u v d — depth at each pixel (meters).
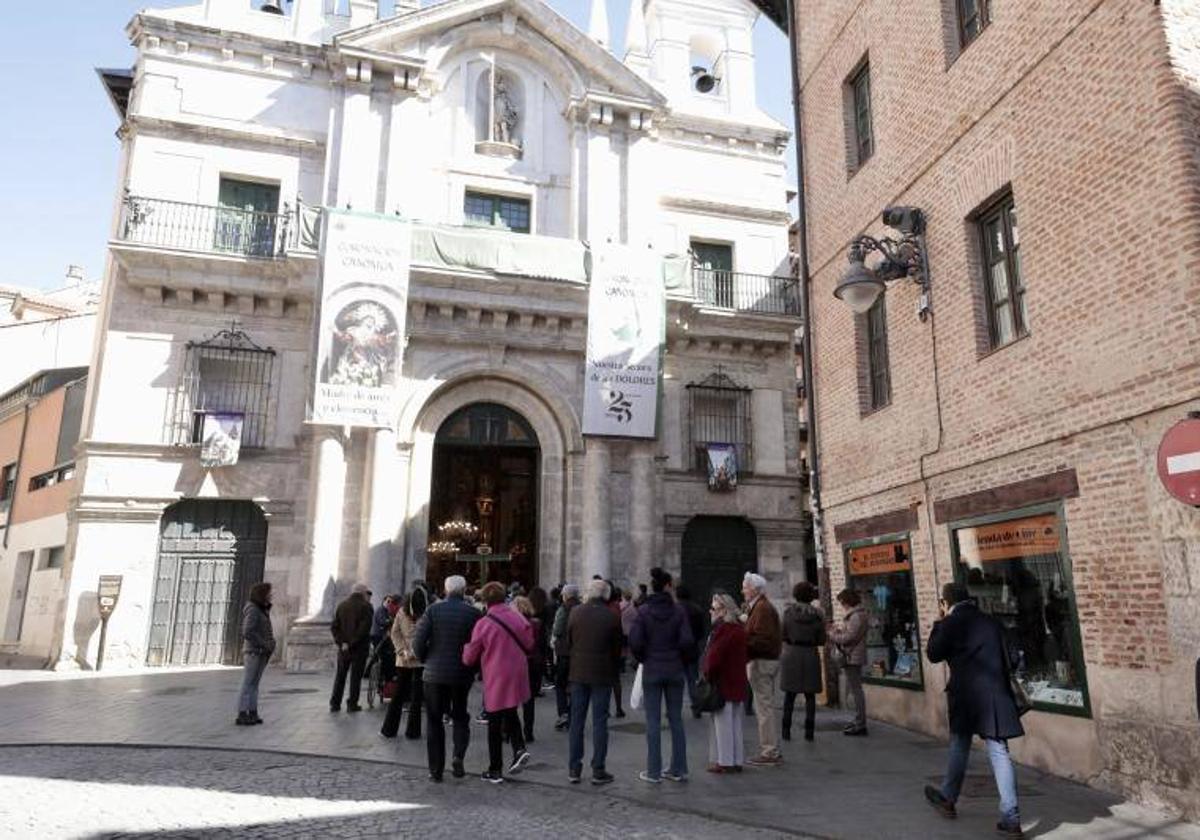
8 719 10.19
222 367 18.92
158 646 17.50
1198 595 6.22
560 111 23.05
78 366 26.97
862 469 11.35
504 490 24.45
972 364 9.07
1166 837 5.75
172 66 20.11
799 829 5.86
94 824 5.69
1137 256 6.86
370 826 5.79
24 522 22.72
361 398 17.98
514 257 19.91
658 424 19.92
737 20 26.48
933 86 10.04
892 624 10.56
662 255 20.80
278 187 20.50
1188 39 6.78
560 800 6.64
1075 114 7.66
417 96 21.19
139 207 18.62
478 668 7.57
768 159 25.00
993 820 6.10
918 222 10.16
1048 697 7.79
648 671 7.31
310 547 17.59
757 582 8.41
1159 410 6.61
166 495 17.84
